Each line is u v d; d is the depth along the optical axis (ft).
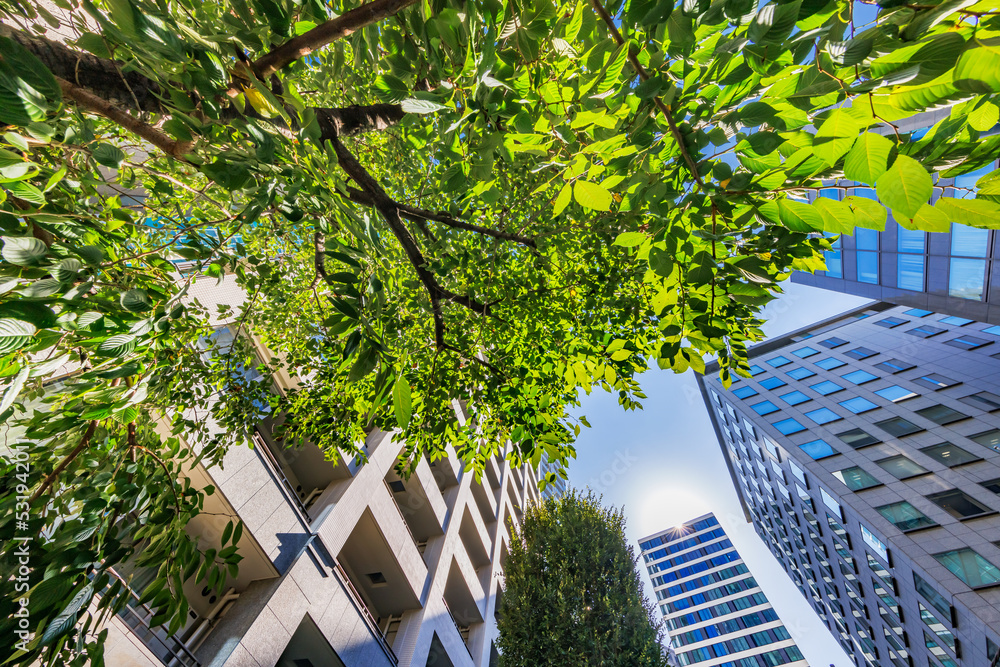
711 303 7.00
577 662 41.34
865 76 3.67
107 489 6.68
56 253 4.42
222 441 18.69
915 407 61.46
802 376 83.92
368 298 6.04
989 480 47.78
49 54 4.34
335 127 9.14
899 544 49.26
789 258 7.59
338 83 11.73
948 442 54.13
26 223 4.65
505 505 89.25
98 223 6.19
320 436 22.31
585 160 5.72
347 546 39.52
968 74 3.15
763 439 78.48
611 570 51.37
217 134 5.01
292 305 22.25
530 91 5.53
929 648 51.13
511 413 13.87
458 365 15.93
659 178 6.06
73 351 5.04
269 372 22.52
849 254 52.31
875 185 3.96
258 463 26.94
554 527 56.90
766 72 4.28
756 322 11.95
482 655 54.24
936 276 40.96
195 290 24.90
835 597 77.97
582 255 18.78
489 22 5.04
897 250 44.91
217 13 6.22
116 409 6.15
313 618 26.94
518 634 46.29
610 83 5.04
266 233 14.82
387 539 39.11
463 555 57.72
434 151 10.37
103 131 7.77
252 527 25.17
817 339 94.84
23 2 4.33
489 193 6.37
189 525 24.14
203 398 17.80
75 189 6.27
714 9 3.87
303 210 5.80
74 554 5.50
